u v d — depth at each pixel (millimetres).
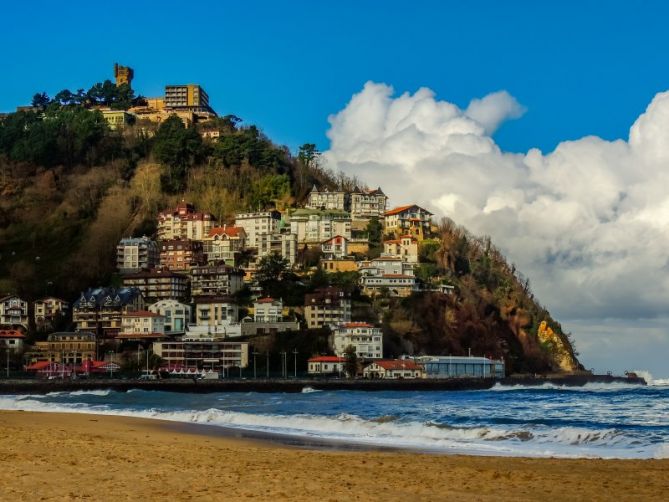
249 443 75312
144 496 42156
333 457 61156
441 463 58156
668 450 70562
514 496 44438
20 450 58906
